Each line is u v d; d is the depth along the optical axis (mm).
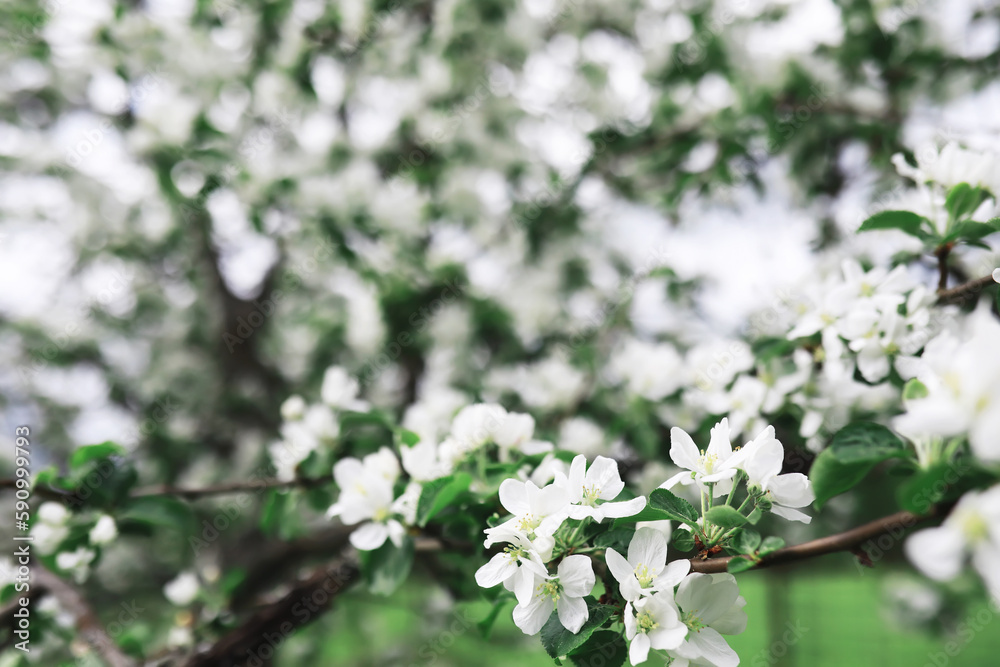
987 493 695
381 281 3141
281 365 4812
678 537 1062
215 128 2883
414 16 3912
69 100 3662
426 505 1372
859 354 1410
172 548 4113
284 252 3924
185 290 5008
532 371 3105
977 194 1332
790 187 3588
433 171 3779
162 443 4301
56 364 4512
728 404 1864
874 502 2811
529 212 3682
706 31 3375
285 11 3408
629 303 3230
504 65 3803
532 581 966
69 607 2141
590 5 3975
